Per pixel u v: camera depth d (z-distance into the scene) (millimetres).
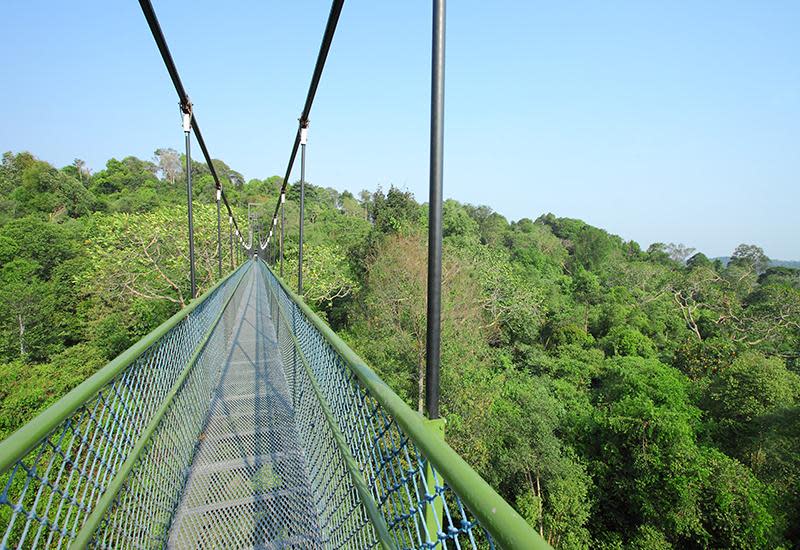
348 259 24812
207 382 3102
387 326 16344
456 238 23234
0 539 871
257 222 34531
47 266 25109
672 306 32188
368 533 1108
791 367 22266
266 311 7148
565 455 13008
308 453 2221
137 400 1547
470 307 17734
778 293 28719
